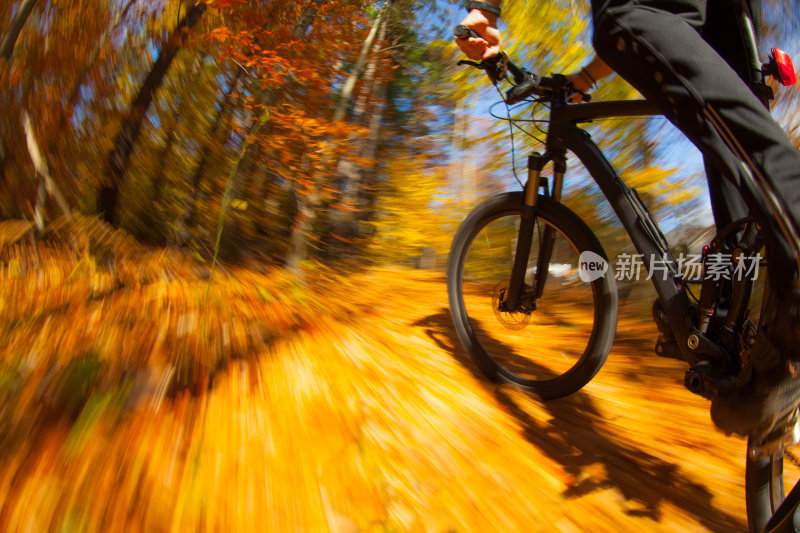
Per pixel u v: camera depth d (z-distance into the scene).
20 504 1.10
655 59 1.05
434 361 2.11
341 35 6.20
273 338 2.15
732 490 1.37
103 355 1.78
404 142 9.93
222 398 1.60
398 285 4.16
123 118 5.07
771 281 0.95
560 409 1.81
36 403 1.47
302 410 1.57
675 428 1.69
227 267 4.09
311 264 4.89
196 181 5.57
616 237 3.36
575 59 6.68
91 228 4.16
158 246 4.73
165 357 1.82
